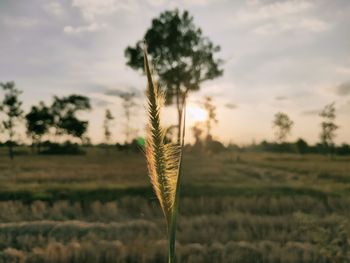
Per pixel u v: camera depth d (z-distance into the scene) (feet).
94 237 46.11
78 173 135.13
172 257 6.36
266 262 38.22
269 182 113.29
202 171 145.79
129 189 91.04
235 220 54.19
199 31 185.98
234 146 304.91
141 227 51.21
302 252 38.58
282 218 54.95
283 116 301.02
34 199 81.71
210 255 39.75
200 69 181.06
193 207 68.33
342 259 25.79
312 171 154.92
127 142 281.95
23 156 280.72
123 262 38.09
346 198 73.87
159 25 185.26
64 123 327.47
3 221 58.18
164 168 6.30
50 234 48.32
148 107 6.17
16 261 38.29
